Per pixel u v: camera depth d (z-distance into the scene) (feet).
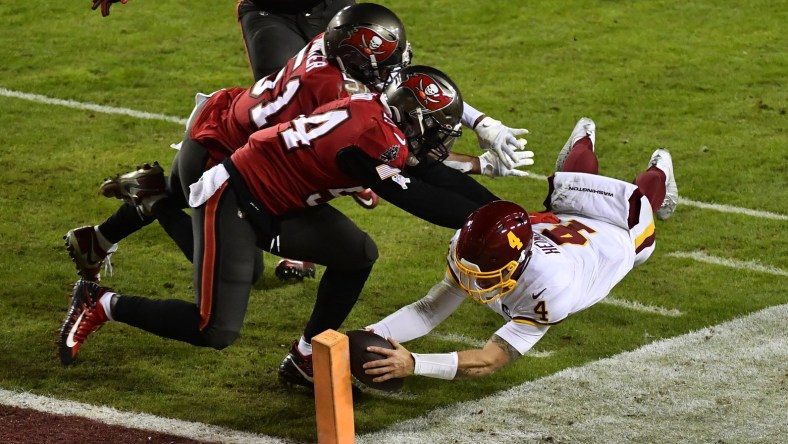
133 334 62.23
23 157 89.30
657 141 93.97
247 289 52.44
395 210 82.28
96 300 54.49
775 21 122.31
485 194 51.93
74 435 51.31
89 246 63.62
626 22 122.93
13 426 51.88
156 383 56.80
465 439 51.65
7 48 115.44
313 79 53.67
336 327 55.77
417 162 51.29
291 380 56.49
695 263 72.59
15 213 78.69
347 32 53.78
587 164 63.77
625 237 57.36
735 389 56.59
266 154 51.03
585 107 101.50
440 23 123.13
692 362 59.62
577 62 112.47
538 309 49.75
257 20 71.67
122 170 87.40
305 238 52.85
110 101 102.73
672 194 68.39
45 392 55.26
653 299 67.56
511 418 53.88
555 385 57.31
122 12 126.41
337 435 44.24
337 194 51.52
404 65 55.01
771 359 59.77
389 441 51.42
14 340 60.54
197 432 52.06
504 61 112.88
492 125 57.62
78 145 92.27
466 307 66.59
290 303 67.00
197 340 52.49
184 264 72.08
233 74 109.91
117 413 53.57
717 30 120.26
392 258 73.82
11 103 101.30
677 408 54.70
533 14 125.39
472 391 56.90
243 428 52.65
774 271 71.26
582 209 58.34
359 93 51.93
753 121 98.02
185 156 55.62
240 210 51.72
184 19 124.77
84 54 114.32
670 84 106.63
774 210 80.94
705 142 93.71
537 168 89.40
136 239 75.66
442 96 49.32
